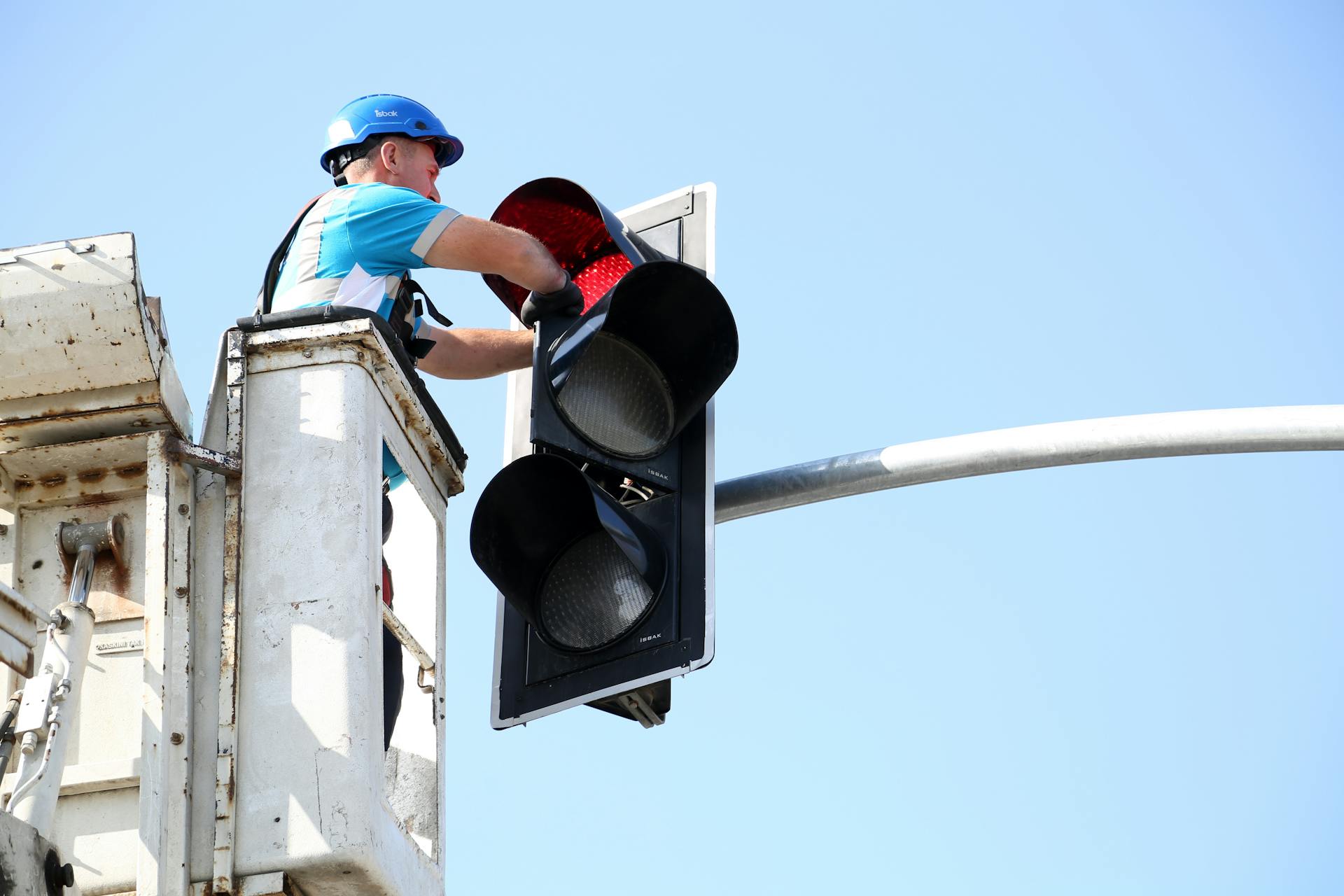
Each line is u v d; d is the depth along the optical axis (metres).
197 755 10.67
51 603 11.59
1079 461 15.05
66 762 11.23
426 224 13.69
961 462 15.05
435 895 11.75
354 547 11.17
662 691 14.79
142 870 10.22
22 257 11.34
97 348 11.31
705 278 14.41
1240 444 14.94
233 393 11.56
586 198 15.45
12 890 9.29
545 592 14.95
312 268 13.55
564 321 14.47
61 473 11.80
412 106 14.84
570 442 14.40
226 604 10.99
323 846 10.38
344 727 10.67
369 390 11.80
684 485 14.98
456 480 13.48
